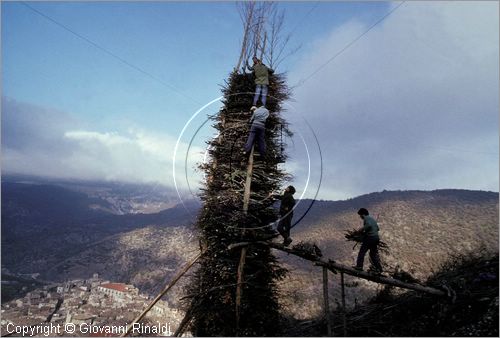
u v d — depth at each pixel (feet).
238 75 31.22
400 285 24.66
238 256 26.99
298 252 25.31
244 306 25.58
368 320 27.73
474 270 28.50
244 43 32.07
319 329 27.66
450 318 23.35
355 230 25.72
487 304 22.40
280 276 28.32
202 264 28.37
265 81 28.71
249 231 26.53
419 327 24.17
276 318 27.22
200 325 26.71
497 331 19.71
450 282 26.84
